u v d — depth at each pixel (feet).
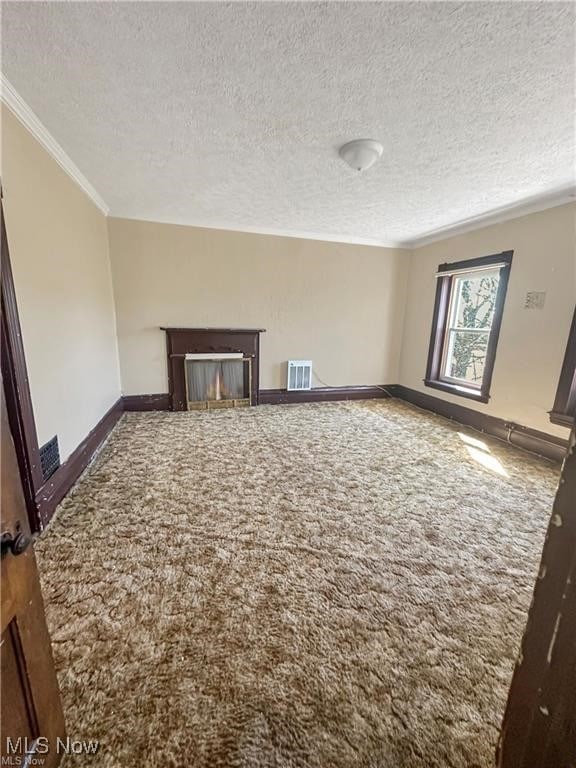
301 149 7.03
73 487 7.35
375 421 12.67
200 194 9.67
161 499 6.94
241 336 13.69
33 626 2.44
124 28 4.08
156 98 5.41
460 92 5.17
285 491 7.39
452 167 7.66
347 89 5.17
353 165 7.13
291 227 13.01
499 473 8.54
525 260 10.05
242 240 13.08
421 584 4.89
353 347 15.46
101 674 3.51
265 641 3.94
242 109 5.71
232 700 3.32
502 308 10.76
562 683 1.61
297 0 3.71
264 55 4.50
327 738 3.05
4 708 2.13
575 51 4.30
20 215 5.72
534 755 1.79
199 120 6.04
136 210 11.21
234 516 6.42
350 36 4.18
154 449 9.52
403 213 10.98
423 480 8.09
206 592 4.62
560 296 9.17
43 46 4.34
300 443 10.25
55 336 6.98
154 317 12.66
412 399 15.33
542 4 3.69
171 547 5.50
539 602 1.73
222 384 13.89
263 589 4.71
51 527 5.97
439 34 4.12
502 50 4.33
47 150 6.72
